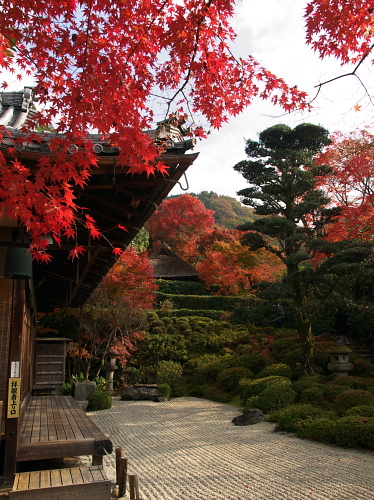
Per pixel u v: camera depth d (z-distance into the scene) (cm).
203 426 879
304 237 1120
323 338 1463
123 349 1477
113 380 1494
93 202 447
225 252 2206
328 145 1262
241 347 1600
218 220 5128
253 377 1305
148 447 690
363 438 632
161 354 1616
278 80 331
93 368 1520
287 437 736
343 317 1363
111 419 978
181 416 1016
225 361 1483
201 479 499
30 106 566
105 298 1456
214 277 2256
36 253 355
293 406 852
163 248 2822
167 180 347
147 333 1695
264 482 482
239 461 583
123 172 341
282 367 1198
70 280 749
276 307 1211
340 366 1112
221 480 493
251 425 870
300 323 1198
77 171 311
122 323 1491
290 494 438
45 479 359
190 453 639
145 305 1584
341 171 1147
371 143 1190
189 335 1794
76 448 420
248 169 1252
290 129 1222
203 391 1373
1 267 427
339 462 563
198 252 3100
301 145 1241
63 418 583
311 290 1276
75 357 1384
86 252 586
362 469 527
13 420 383
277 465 556
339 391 930
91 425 519
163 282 2425
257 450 647
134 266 1489
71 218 306
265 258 2205
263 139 1260
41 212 292
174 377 1474
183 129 344
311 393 918
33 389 971
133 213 423
